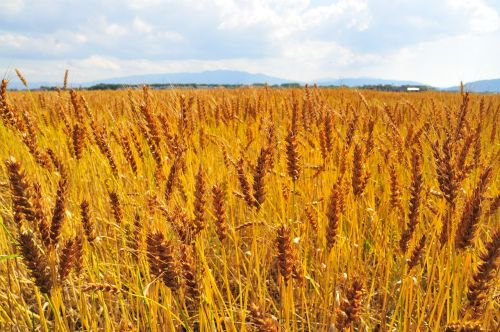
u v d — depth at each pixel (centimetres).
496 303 59
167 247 44
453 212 57
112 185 94
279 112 150
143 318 64
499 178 92
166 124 84
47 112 148
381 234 77
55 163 78
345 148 90
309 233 83
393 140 105
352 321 39
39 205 45
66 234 68
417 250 56
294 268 50
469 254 58
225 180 91
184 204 72
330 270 65
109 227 79
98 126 91
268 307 68
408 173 93
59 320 47
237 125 148
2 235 73
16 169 44
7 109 85
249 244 88
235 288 78
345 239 73
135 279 66
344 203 66
